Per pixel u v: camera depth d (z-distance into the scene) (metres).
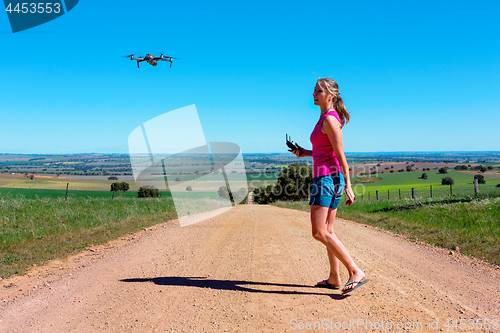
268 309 3.04
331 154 3.22
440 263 4.91
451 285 3.79
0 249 5.95
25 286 4.02
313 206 3.26
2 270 4.61
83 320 2.91
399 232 8.02
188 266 4.68
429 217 9.57
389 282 3.88
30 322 2.91
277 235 7.21
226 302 3.24
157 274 4.32
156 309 3.11
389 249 5.95
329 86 3.22
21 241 6.67
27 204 12.09
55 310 3.18
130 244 6.52
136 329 2.68
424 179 69.62
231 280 3.97
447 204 11.21
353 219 10.89
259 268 4.51
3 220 8.96
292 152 3.80
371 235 7.60
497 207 9.15
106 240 6.92
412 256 5.39
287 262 4.82
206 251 5.63
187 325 2.73
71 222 9.20
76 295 3.60
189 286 3.78
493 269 4.55
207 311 3.02
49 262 5.17
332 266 3.57
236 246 6.01
